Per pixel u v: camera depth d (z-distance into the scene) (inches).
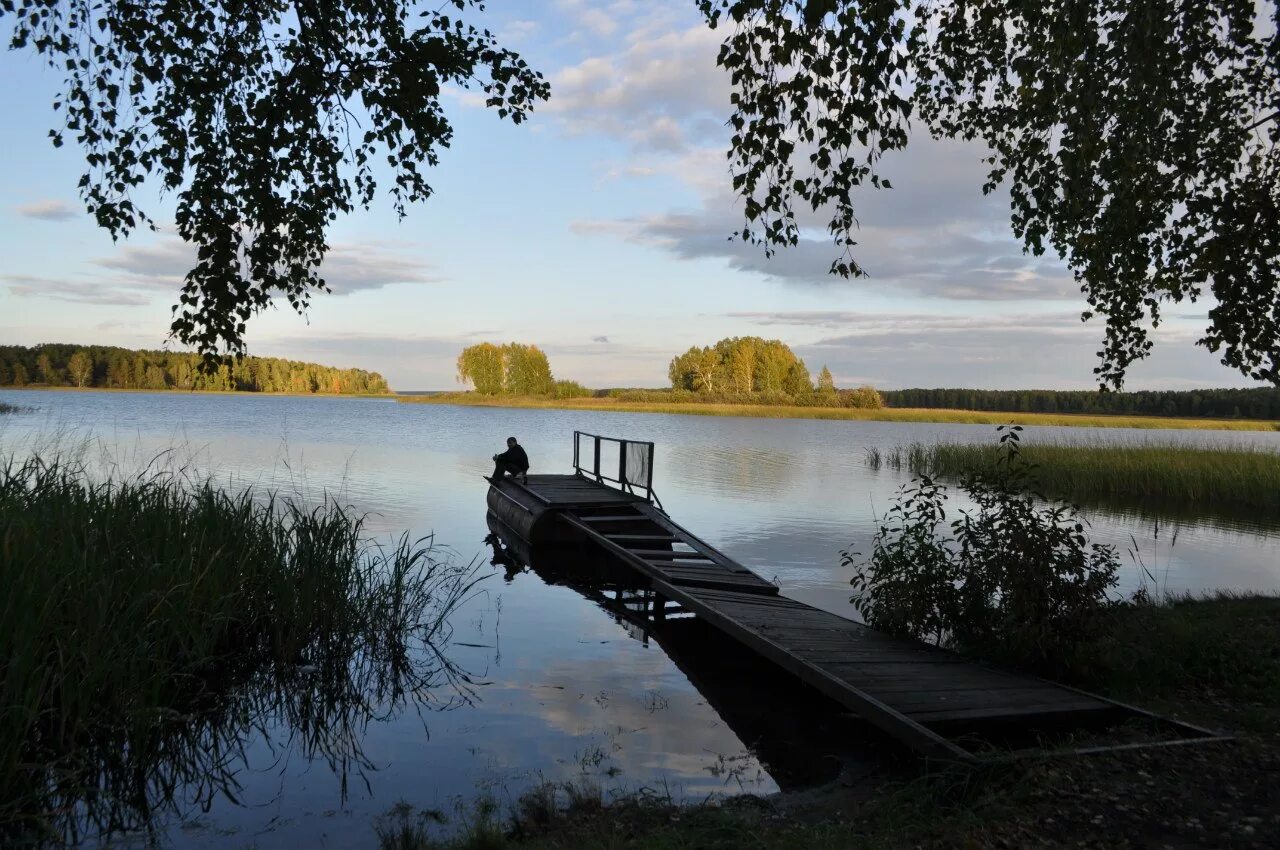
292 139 261.4
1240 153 311.1
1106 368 350.6
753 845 143.8
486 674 276.8
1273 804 146.6
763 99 191.2
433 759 205.2
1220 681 232.5
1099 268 315.6
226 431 1536.7
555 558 510.9
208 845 161.6
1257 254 297.1
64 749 200.5
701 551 439.8
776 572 450.0
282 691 255.9
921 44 332.5
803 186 199.8
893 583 281.3
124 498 305.4
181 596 258.1
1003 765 169.2
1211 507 778.8
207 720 232.1
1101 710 204.2
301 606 296.0
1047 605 242.2
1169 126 303.0
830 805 172.4
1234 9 283.6
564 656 300.0
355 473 900.0
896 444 1691.7
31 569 221.6
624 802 176.6
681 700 252.4
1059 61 255.8
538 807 171.3
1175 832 138.6
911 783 171.8
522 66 292.4
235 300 255.8
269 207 261.3
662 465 1135.6
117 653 219.6
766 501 758.5
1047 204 314.5
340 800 181.8
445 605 371.2
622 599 407.2
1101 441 1285.7
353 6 275.9
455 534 567.2
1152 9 246.7
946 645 277.7
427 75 263.1
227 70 273.6
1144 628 272.4
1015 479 259.8
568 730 225.9
